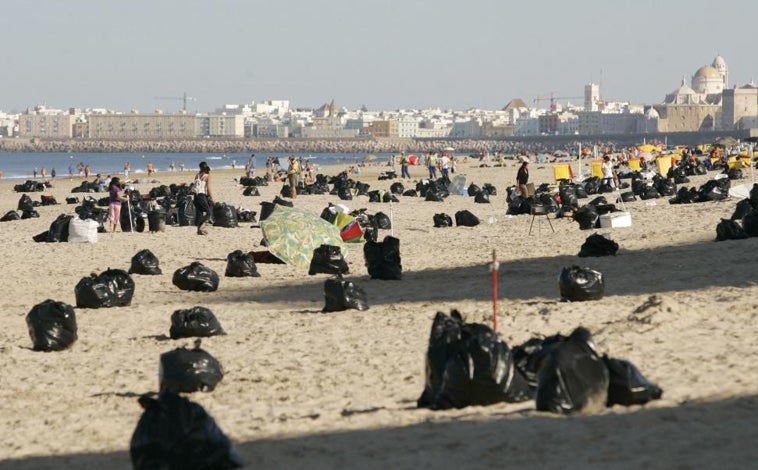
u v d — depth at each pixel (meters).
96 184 89.75
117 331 20.08
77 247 37.84
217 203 46.12
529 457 9.52
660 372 13.46
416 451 10.02
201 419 9.87
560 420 10.77
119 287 23.33
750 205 36.88
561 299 21.08
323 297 24.23
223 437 9.95
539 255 30.94
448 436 10.46
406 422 11.30
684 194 49.00
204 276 25.98
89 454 11.30
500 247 34.09
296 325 19.75
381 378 14.55
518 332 17.55
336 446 10.54
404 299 22.88
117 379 15.61
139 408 13.68
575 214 39.44
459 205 60.47
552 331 17.42
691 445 9.63
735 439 9.78
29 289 27.03
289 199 67.06
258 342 18.09
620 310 19.05
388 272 26.81
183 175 137.38
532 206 39.25
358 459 9.95
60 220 40.34
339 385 14.25
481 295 22.89
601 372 11.30
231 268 28.75
